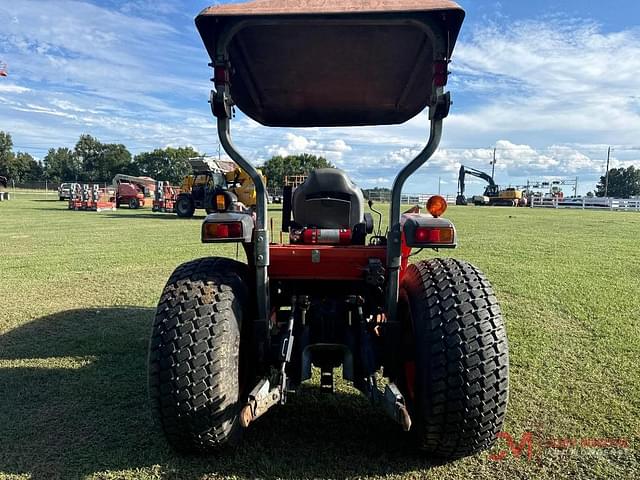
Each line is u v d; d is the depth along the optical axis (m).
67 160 110.81
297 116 4.44
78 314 5.31
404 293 2.74
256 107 4.17
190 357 2.26
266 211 2.54
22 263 8.58
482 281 2.47
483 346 2.27
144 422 2.90
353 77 3.46
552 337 4.50
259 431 2.80
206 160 23.73
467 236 13.81
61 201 41.25
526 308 5.52
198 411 2.27
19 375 3.62
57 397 3.25
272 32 2.68
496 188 52.41
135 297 6.10
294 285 3.18
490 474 2.41
